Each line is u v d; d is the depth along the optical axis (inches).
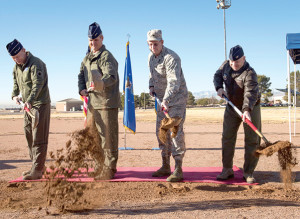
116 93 178.5
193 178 183.5
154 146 360.8
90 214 121.4
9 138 470.0
